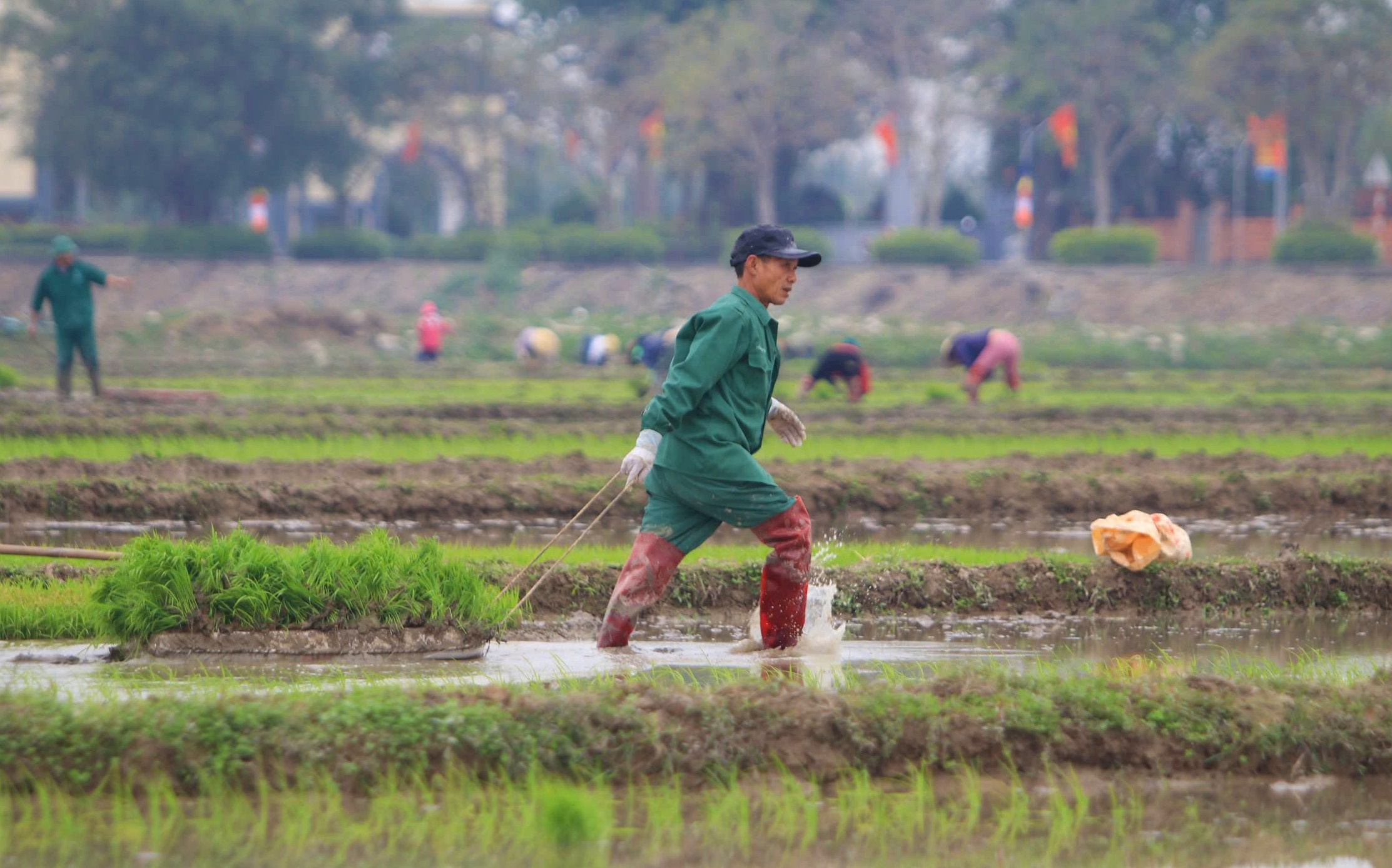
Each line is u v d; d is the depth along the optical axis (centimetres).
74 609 3228
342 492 5609
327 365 14725
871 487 6050
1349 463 7062
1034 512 6056
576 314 19588
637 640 3350
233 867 1927
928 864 2014
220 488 5500
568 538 5106
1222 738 2417
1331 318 19088
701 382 2892
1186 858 2061
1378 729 2447
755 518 2975
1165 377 14550
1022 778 2362
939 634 3531
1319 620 3862
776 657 3077
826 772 2320
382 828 2070
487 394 10944
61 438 7119
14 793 2142
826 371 10581
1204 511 6141
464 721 2256
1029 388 12506
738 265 3020
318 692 2492
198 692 2581
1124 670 2980
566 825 2020
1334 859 2067
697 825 2125
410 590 3067
